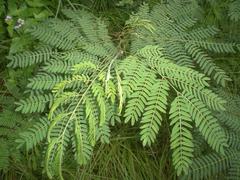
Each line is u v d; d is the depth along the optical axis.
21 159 2.08
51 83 1.48
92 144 1.24
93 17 1.98
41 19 2.32
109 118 1.41
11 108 2.01
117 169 2.14
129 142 2.22
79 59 1.51
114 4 2.71
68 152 2.12
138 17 1.82
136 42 1.69
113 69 1.42
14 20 2.32
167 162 2.18
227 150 1.73
